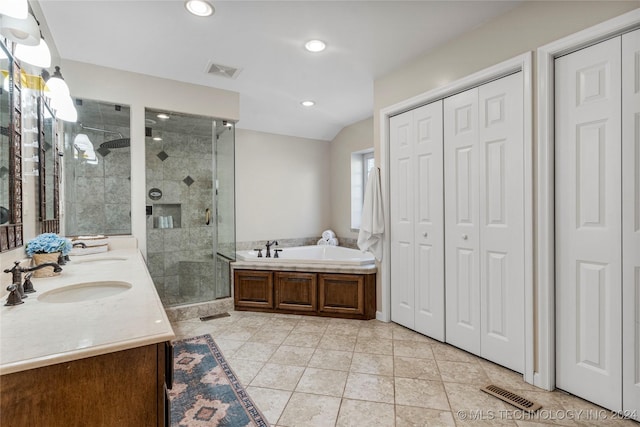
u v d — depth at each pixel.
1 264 1.35
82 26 2.14
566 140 1.80
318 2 1.90
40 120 1.97
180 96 3.09
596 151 1.69
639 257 1.56
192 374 2.11
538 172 1.89
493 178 2.19
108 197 2.88
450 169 2.48
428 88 2.57
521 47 1.95
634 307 1.58
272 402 1.80
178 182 3.57
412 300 2.84
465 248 2.39
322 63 2.73
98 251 2.46
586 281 1.74
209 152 3.58
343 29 2.21
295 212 4.95
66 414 0.79
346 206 4.90
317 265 3.26
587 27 1.67
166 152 3.53
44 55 1.51
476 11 2.02
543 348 1.88
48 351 0.78
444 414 1.69
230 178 3.50
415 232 2.79
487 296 2.24
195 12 1.99
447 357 2.32
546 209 1.85
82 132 2.82
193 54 2.56
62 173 2.74
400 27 2.20
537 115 1.88
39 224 2.03
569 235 1.80
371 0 1.89
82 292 1.48
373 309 3.18
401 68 2.81
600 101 1.67
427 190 2.68
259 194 4.64
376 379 2.04
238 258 3.71
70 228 2.81
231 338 2.71
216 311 3.38
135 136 2.90
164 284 3.49
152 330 0.92
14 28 1.22
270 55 2.58
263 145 4.68
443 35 2.31
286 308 3.35
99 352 0.81
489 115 2.20
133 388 0.86
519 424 1.60
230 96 3.35
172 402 1.79
